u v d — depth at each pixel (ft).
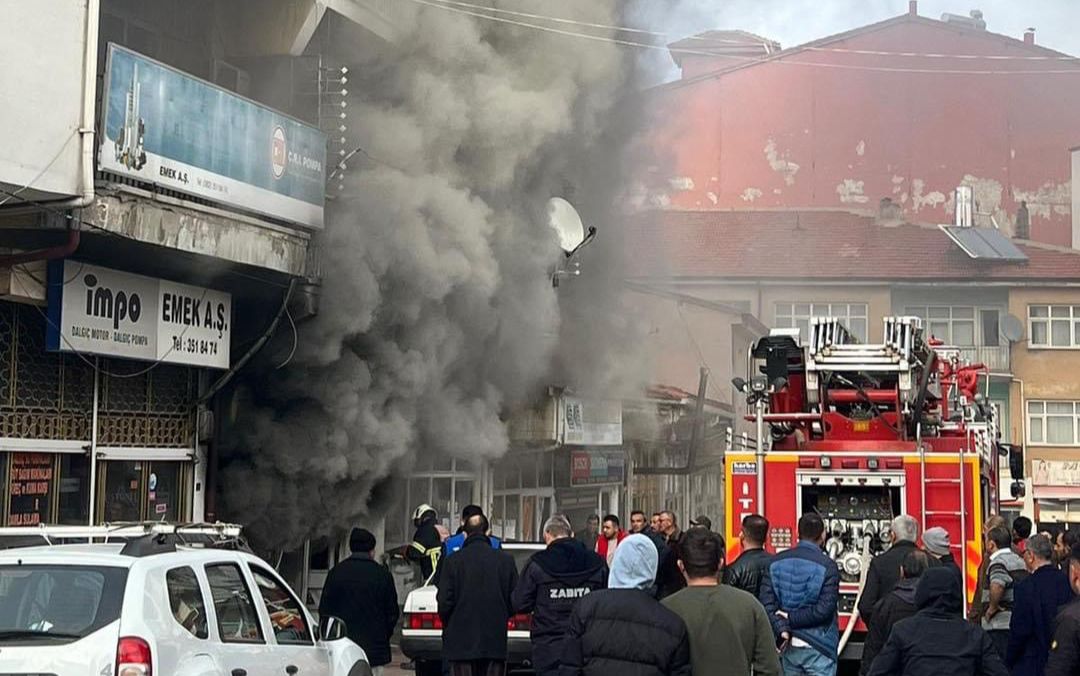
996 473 62.34
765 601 31.58
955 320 168.66
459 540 52.31
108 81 42.09
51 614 24.73
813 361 50.11
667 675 21.34
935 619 24.12
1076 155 171.01
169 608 25.70
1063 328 168.04
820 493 47.67
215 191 47.67
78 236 41.93
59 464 46.80
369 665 37.22
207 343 52.19
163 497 52.29
